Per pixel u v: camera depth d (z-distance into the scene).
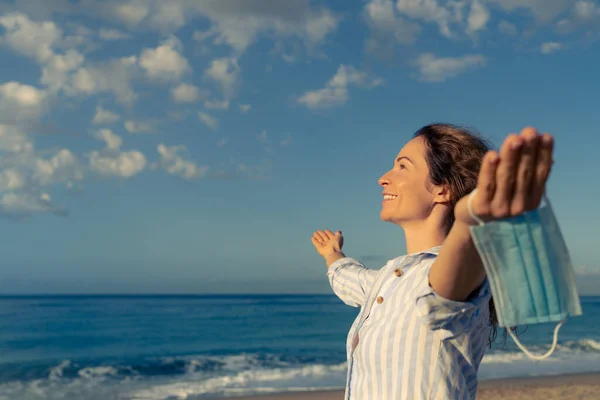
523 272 1.17
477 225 1.24
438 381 1.72
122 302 95.56
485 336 1.89
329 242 2.86
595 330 35.78
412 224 2.03
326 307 74.25
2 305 79.38
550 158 1.10
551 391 12.88
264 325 44.22
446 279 1.41
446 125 2.05
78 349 28.70
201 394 14.09
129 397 14.33
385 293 1.90
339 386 14.92
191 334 37.16
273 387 14.83
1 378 18.11
